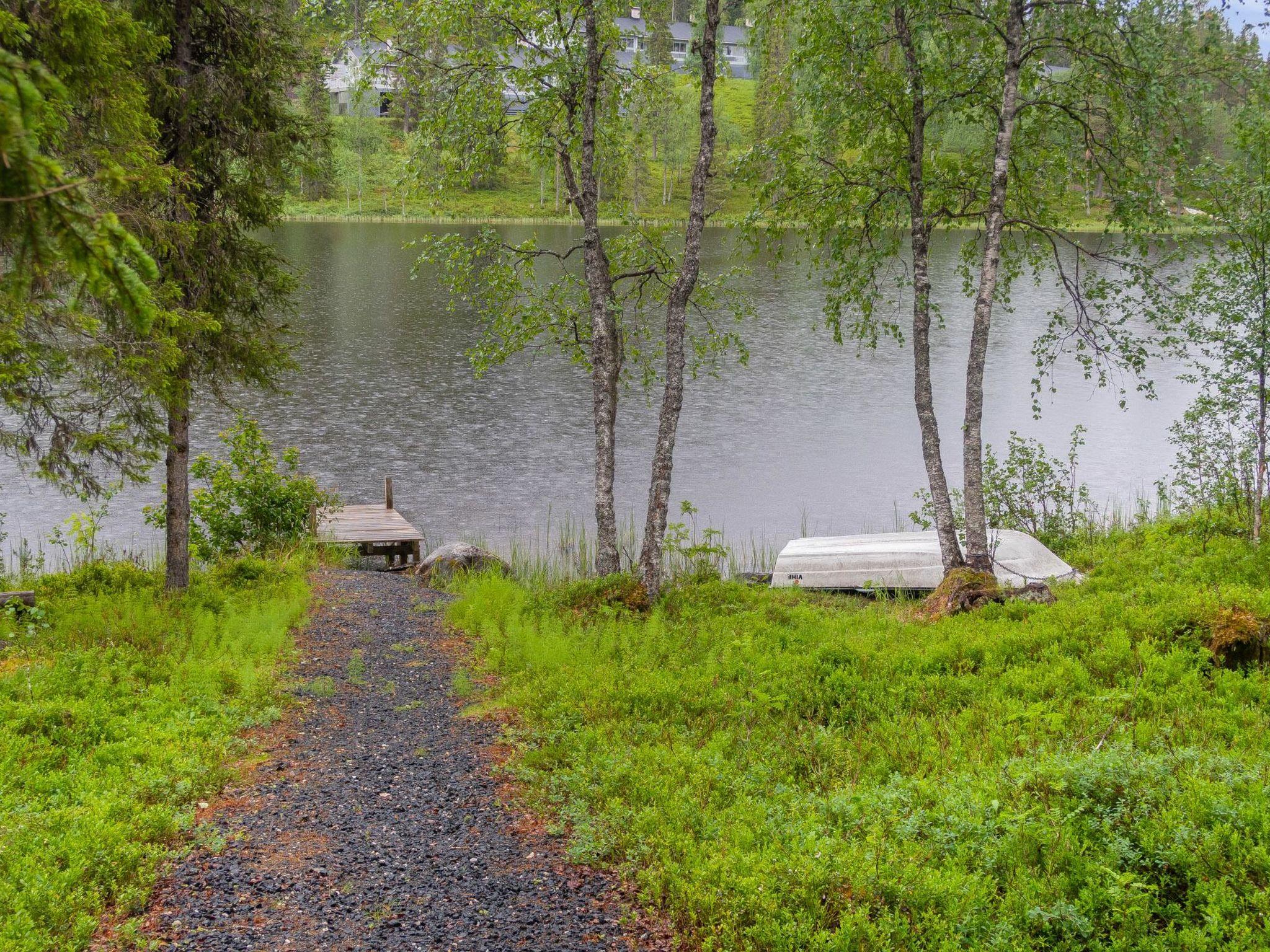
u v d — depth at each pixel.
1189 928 5.64
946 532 16.44
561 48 18.42
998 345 49.81
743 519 25.09
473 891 6.93
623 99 19.66
